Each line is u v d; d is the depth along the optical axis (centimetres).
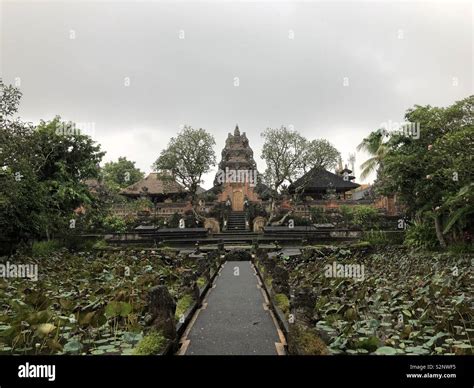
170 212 3612
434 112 1769
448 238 1794
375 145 2570
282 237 2730
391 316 595
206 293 1018
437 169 1662
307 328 475
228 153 4097
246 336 607
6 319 535
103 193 3375
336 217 3184
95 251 2150
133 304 614
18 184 1573
